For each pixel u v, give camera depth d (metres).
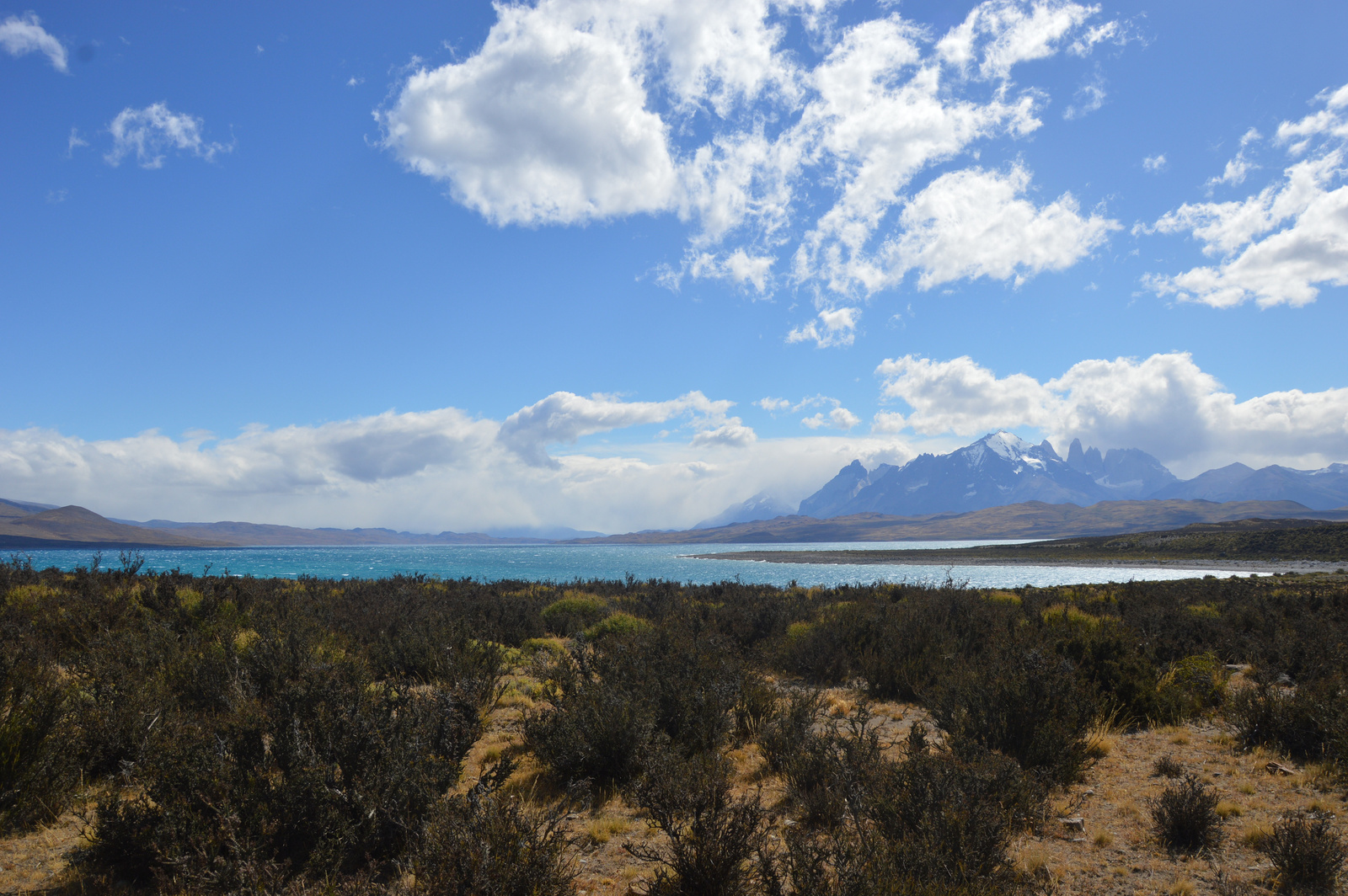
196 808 4.88
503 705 10.71
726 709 8.84
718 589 30.09
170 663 8.89
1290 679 12.96
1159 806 6.40
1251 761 8.23
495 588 29.08
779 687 12.62
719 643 13.88
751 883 4.63
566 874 4.73
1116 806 6.75
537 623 18.81
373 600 19.62
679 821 4.98
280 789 4.91
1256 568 80.62
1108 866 5.37
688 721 8.19
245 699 7.14
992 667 9.16
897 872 4.39
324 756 5.35
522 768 7.64
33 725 5.73
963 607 16.23
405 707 6.70
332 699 6.01
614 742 7.02
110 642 9.26
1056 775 7.31
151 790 5.01
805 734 7.93
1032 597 24.66
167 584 13.45
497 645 12.95
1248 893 4.82
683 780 5.29
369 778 5.11
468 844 4.23
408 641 11.66
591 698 7.88
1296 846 5.12
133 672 8.20
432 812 4.67
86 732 6.30
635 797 5.86
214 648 9.00
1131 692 10.53
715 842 4.62
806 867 4.40
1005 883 4.75
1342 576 50.59
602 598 28.03
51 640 10.96
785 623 17.94
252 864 4.15
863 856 4.52
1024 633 12.48
